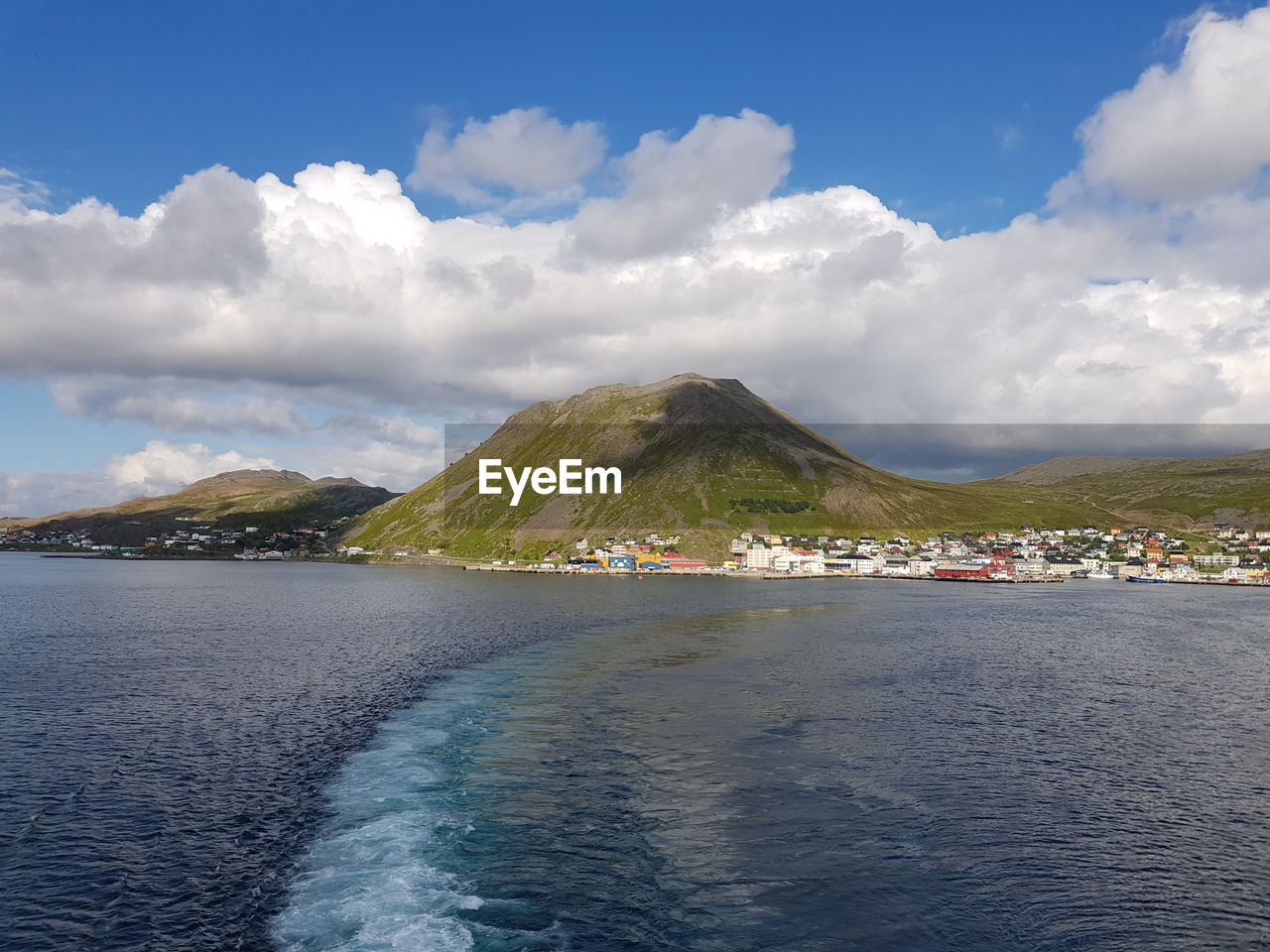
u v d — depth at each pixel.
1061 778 59.50
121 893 40.84
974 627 159.62
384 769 60.31
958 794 55.94
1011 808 53.47
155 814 51.00
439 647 123.12
